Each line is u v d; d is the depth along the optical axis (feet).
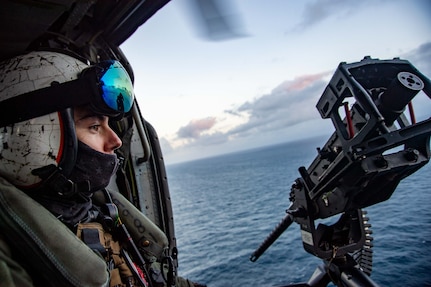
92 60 7.28
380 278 29.84
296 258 57.82
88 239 4.15
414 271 29.81
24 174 3.43
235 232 101.76
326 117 6.76
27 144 3.37
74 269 3.26
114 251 4.69
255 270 57.88
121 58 7.61
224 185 243.81
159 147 8.77
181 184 317.01
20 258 3.28
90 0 4.29
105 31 7.30
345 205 6.72
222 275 61.77
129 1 6.22
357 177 6.16
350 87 5.86
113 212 5.01
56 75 3.69
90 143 3.93
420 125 5.70
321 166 7.18
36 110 3.40
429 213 47.73
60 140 3.54
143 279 4.82
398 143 5.55
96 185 4.06
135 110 7.84
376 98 6.43
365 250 7.95
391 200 58.39
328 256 7.18
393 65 6.44
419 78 6.19
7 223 3.09
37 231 3.17
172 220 8.73
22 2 3.75
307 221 7.57
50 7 3.97
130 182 8.08
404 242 38.58
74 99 3.57
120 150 7.63
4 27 4.28
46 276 3.20
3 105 3.36
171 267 5.41
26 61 3.69
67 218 4.00
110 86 3.80
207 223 124.06
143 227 5.71
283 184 186.19
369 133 5.71
